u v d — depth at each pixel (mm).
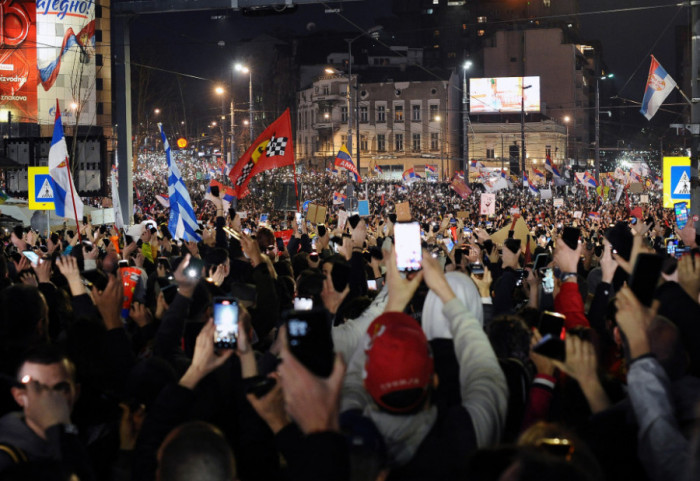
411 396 3156
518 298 7961
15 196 31141
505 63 111812
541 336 4078
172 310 4941
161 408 3707
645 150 132000
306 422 2535
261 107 127812
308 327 2693
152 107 84750
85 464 3398
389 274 3891
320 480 2461
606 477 3611
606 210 43000
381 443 2990
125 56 22688
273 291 6363
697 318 4328
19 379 3723
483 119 107250
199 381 4137
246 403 3912
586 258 12602
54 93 42969
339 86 105250
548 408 3840
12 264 10336
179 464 2852
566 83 110938
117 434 4234
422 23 121938
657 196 67750
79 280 5746
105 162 29672
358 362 3688
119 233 16422
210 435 2938
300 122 113938
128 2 22203
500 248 11328
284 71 118500
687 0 18047
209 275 7199
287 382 2553
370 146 104250
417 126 103250
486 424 3340
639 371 3352
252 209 37062
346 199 28422
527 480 2197
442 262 8562
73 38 43031
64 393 3680
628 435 3633
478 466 2477
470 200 61281
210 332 3812
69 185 11797
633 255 5566
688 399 3615
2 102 42250
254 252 6418
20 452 3326
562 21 116812
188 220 12523
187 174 67875
